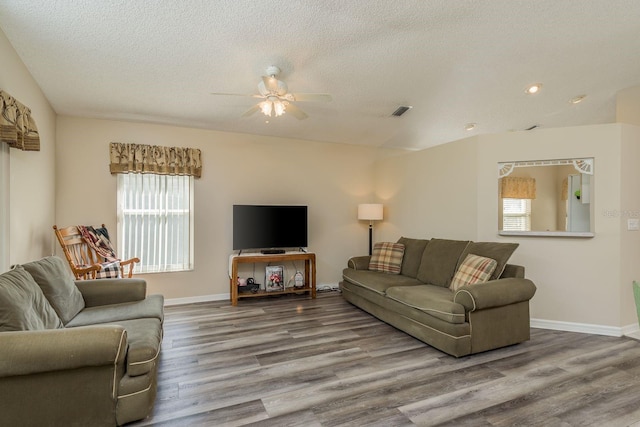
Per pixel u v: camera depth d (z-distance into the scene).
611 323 3.22
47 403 1.55
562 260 3.40
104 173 4.09
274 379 2.33
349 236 5.61
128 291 2.79
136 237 4.21
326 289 5.34
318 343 3.01
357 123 4.57
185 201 4.47
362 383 2.27
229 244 4.74
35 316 1.83
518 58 2.96
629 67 3.17
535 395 2.11
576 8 2.29
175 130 4.47
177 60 2.84
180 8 2.18
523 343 3.00
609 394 2.12
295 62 2.92
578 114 4.39
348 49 2.73
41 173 3.30
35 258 3.12
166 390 2.17
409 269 4.12
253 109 3.07
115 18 2.27
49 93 3.36
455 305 2.66
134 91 3.40
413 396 2.10
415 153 4.81
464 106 4.05
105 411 1.65
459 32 2.53
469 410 1.94
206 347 2.91
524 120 4.59
